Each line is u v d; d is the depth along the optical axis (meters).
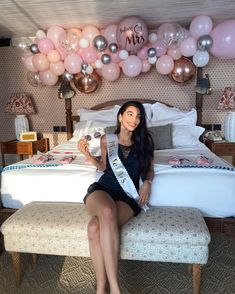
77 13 3.06
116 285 1.56
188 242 1.68
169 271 2.02
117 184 1.91
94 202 1.76
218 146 3.34
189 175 2.13
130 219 1.82
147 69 3.39
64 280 1.95
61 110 4.08
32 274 2.03
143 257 1.75
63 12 3.03
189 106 3.74
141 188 1.94
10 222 1.86
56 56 3.35
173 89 3.73
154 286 1.86
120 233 1.73
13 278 1.99
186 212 1.92
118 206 1.79
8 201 2.34
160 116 3.47
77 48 3.29
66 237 1.80
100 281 1.60
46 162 2.57
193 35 3.10
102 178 1.98
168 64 3.26
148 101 3.73
